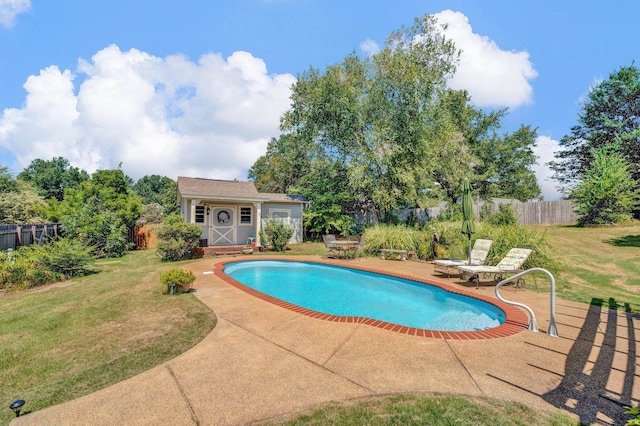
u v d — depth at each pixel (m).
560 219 20.66
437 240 13.07
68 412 2.96
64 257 9.79
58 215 17.69
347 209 22.55
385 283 9.77
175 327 5.21
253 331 4.99
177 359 4.02
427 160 18.27
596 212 17.39
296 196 22.38
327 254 14.93
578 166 30.02
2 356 4.23
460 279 9.22
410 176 17.17
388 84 18.27
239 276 11.03
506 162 28.42
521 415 2.78
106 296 7.37
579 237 14.34
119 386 3.40
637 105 25.02
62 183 48.62
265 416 2.82
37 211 17.48
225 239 18.88
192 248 14.34
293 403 3.02
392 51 18.58
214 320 5.53
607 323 5.29
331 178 21.70
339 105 17.84
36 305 6.76
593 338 4.62
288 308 6.25
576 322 5.34
